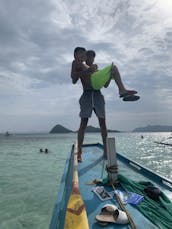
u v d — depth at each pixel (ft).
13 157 80.69
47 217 22.79
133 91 11.09
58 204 7.86
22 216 23.03
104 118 13.50
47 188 34.40
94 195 8.50
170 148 125.70
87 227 5.54
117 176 9.50
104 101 13.51
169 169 57.52
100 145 24.12
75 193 7.38
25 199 28.66
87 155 17.69
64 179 11.30
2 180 40.52
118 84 11.58
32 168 55.26
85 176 11.12
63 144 168.96
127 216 6.43
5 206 25.94
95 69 12.39
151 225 6.28
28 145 158.92
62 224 6.67
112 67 11.78
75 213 6.27
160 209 7.25
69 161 16.66
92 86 12.53
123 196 8.15
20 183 37.99
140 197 7.99
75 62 12.59
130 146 141.69
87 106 13.07
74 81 13.35
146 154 93.04
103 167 12.93
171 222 6.48
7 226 20.52
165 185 10.48
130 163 15.10
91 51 13.39
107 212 6.74
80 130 13.97
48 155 87.40
